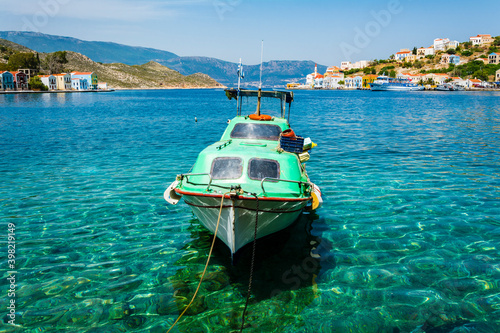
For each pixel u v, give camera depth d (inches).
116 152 868.0
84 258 351.6
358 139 1071.0
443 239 387.2
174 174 652.7
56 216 453.1
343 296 293.1
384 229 415.2
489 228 412.2
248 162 373.1
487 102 3304.6
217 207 324.5
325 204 496.1
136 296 293.6
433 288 301.1
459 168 689.0
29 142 1018.7
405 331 253.9
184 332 254.1
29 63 6008.9
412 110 2332.7
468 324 258.8
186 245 380.2
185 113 2204.7
